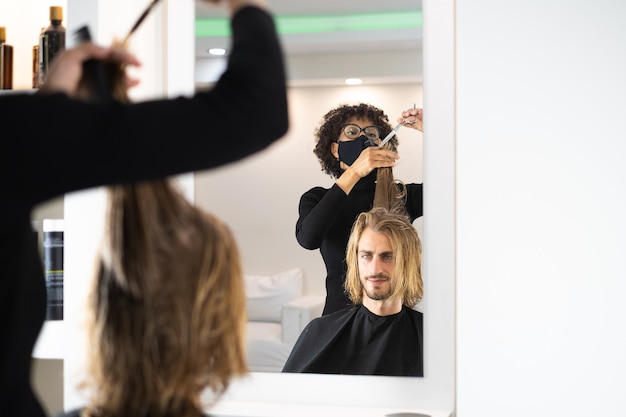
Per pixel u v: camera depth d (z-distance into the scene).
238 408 2.17
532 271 2.02
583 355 1.99
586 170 1.99
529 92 2.02
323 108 2.20
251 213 2.24
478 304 2.04
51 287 2.37
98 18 2.29
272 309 2.23
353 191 2.17
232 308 0.83
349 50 2.18
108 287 0.82
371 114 2.17
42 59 2.44
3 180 0.63
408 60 2.14
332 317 2.19
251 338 2.24
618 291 1.98
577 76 1.99
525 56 2.02
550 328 2.01
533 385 2.02
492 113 2.04
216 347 0.82
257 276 2.23
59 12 2.46
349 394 2.18
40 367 2.58
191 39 2.33
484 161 2.04
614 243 1.98
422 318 2.13
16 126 0.63
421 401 2.13
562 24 2.00
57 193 0.65
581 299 1.99
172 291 0.80
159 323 0.79
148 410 0.82
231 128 0.66
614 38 1.98
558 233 2.00
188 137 0.65
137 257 0.80
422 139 2.13
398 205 2.14
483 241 2.04
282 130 0.69
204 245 0.81
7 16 2.64
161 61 2.36
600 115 1.99
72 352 2.30
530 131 2.02
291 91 2.22
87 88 0.80
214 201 2.27
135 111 0.65
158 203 0.81
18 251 0.76
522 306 2.02
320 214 2.19
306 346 2.21
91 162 0.64
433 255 2.12
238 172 2.25
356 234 2.17
